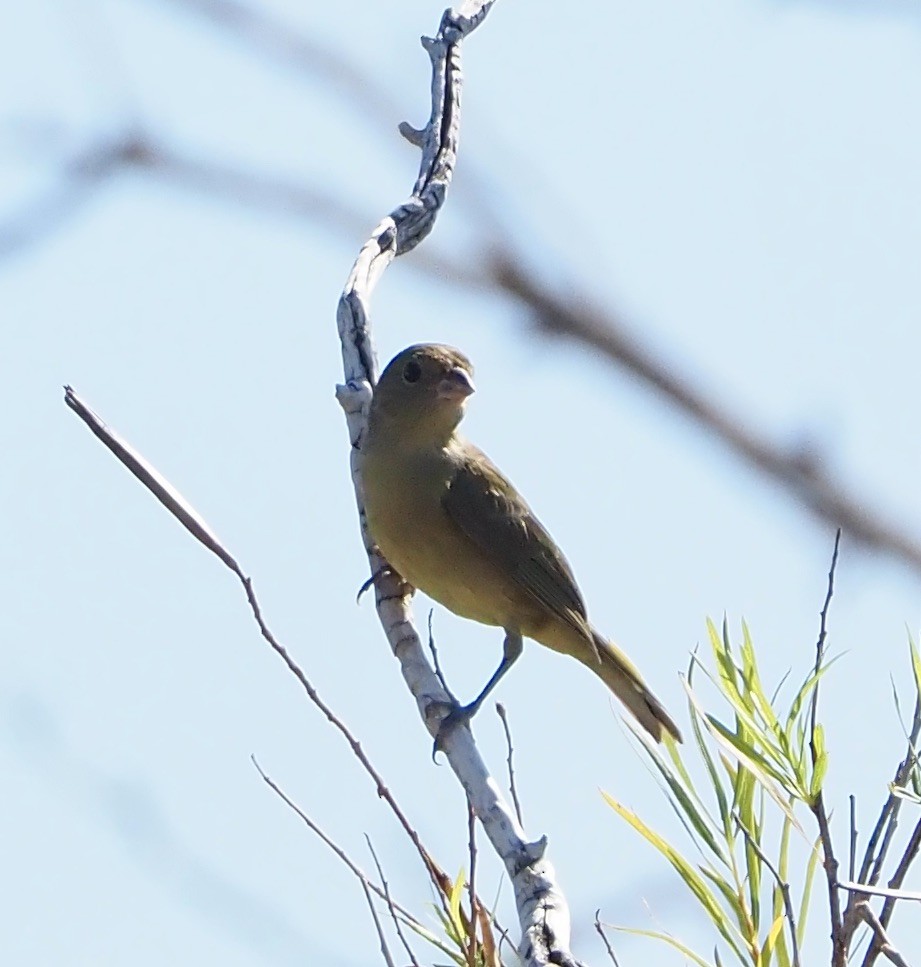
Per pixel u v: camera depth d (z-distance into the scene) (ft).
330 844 18.80
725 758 19.74
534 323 8.57
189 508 20.01
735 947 19.13
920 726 18.58
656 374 8.43
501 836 22.25
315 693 19.86
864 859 18.17
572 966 18.76
